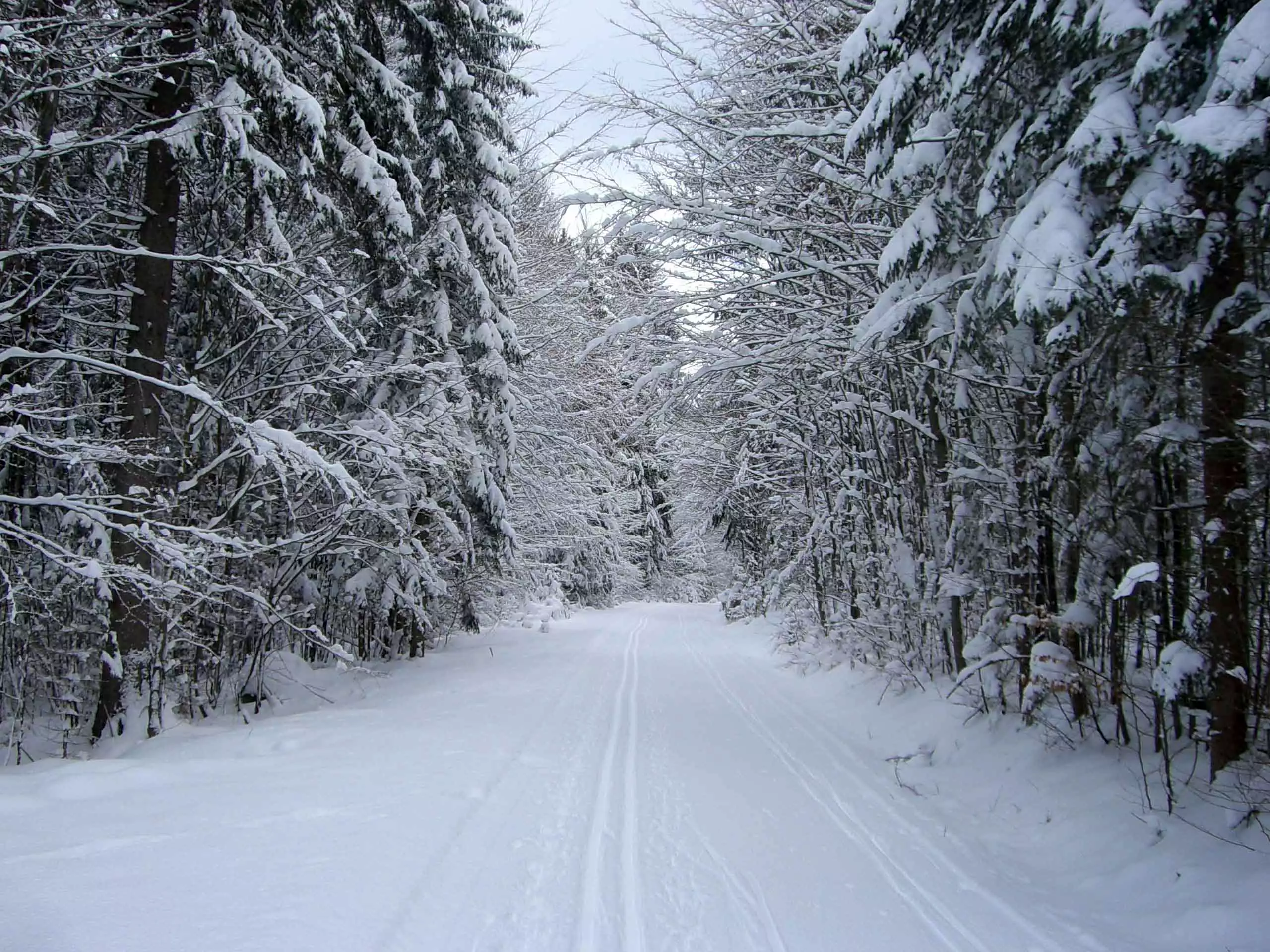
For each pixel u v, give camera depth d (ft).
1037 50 16.44
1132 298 14.49
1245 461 15.61
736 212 30.42
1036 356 21.20
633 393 33.14
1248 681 15.97
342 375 32.86
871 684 35.73
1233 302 14.16
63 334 32.27
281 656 39.04
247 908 11.57
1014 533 24.40
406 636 51.44
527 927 12.03
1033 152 17.15
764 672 47.73
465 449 39.86
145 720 28.50
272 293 34.99
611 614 110.52
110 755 25.58
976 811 19.85
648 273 33.99
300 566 35.76
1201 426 16.24
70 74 25.66
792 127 26.14
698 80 31.40
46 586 27.68
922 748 25.11
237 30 27.25
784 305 33.76
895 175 20.65
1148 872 14.64
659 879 14.37
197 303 35.60
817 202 30.09
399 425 35.91
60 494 22.86
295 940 10.71
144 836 14.48
